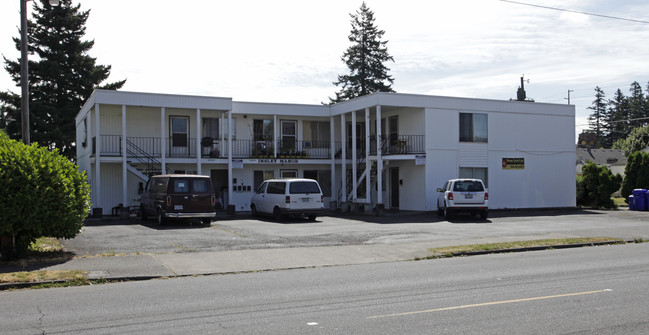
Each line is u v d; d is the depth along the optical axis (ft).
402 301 27.20
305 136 106.73
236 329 21.94
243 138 102.06
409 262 42.50
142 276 35.32
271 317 23.99
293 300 27.78
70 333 21.47
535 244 50.80
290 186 76.48
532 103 103.24
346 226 69.15
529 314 24.20
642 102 307.58
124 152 83.05
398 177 101.19
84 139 99.91
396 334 21.02
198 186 69.00
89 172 91.30
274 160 99.19
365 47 178.29
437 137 94.17
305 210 76.89
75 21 146.30
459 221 76.84
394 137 102.37
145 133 93.25
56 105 142.51
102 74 149.59
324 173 108.27
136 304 27.04
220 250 46.62
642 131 225.97
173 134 95.40
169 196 67.26
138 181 91.61
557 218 82.07
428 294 28.96
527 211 96.99
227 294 29.63
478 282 32.58
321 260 42.91
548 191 104.47
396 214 89.71
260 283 33.24
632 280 32.60
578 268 37.63
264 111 100.01
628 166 115.85
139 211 80.69
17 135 138.62
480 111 98.17
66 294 29.91
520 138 102.01
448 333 21.20
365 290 30.42
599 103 318.24
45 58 144.77
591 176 106.32
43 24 144.87
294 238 55.31
